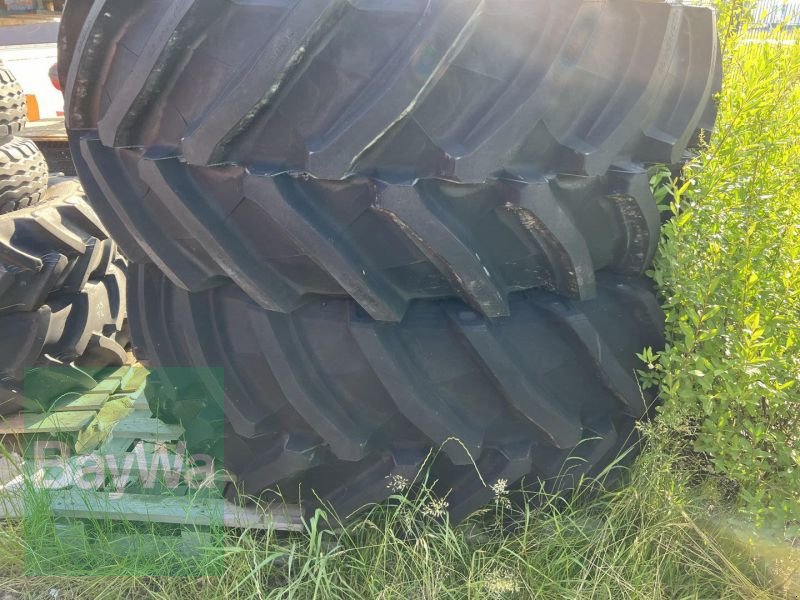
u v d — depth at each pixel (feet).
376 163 4.92
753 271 6.27
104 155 5.98
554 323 5.82
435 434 5.82
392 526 6.52
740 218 6.35
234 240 5.48
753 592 6.16
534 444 6.27
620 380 6.16
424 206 4.91
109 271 10.35
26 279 8.80
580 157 5.09
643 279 6.42
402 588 6.07
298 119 4.92
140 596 6.67
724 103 6.55
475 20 4.69
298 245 5.25
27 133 14.92
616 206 5.70
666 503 6.57
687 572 6.46
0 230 8.55
